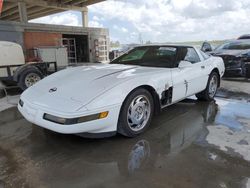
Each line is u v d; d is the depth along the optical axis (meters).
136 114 2.94
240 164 2.30
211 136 2.97
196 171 2.20
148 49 4.05
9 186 2.00
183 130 3.17
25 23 11.94
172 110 4.07
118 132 2.85
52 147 2.71
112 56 6.18
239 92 5.45
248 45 8.11
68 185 2.01
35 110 2.58
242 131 3.12
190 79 3.81
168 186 1.98
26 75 6.10
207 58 4.52
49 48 9.16
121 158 2.45
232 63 7.33
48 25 12.96
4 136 3.02
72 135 3.03
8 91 6.36
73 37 15.68
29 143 2.81
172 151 2.58
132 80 2.84
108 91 2.60
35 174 2.17
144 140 2.87
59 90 2.73
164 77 3.28
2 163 2.36
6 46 6.23
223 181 2.04
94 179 2.09
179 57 3.72
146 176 2.13
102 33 16.30
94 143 2.80
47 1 14.98
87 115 2.40
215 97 4.98
